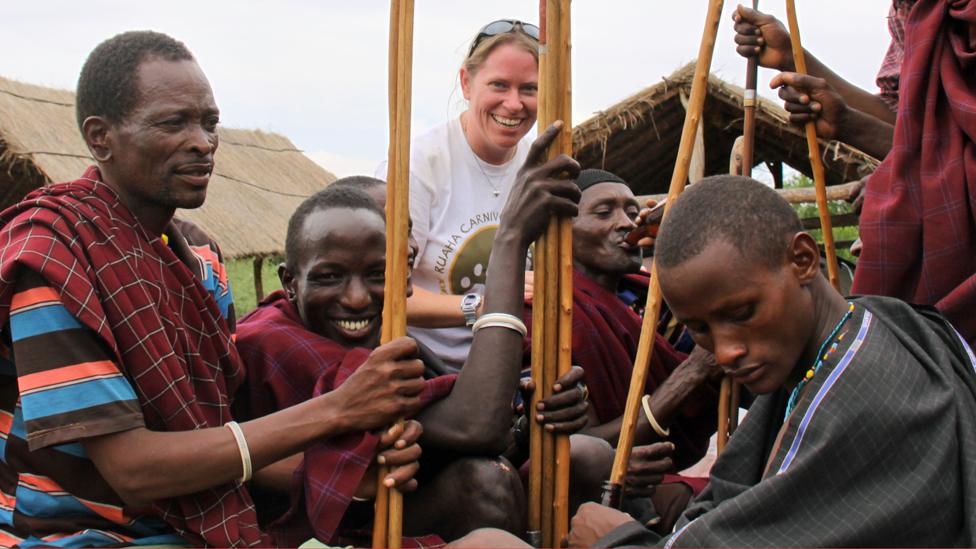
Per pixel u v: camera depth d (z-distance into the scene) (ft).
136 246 8.85
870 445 6.84
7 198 31.32
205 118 9.14
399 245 8.41
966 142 9.93
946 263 9.82
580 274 12.75
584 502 9.73
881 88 11.94
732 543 6.88
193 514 8.58
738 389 10.24
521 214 8.90
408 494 9.05
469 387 8.73
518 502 8.95
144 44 9.03
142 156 8.91
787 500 6.88
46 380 8.18
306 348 9.80
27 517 8.84
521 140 13.74
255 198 37.45
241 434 8.33
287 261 10.24
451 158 13.17
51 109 32.04
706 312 7.22
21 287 8.30
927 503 6.75
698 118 9.60
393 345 8.36
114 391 8.28
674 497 11.00
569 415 8.89
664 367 12.32
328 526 8.39
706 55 9.53
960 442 7.00
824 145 26.48
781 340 7.22
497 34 12.82
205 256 10.37
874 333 7.28
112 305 8.42
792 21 10.64
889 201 10.15
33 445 8.09
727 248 7.09
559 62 8.89
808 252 7.23
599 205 12.66
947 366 7.29
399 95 8.30
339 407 8.36
